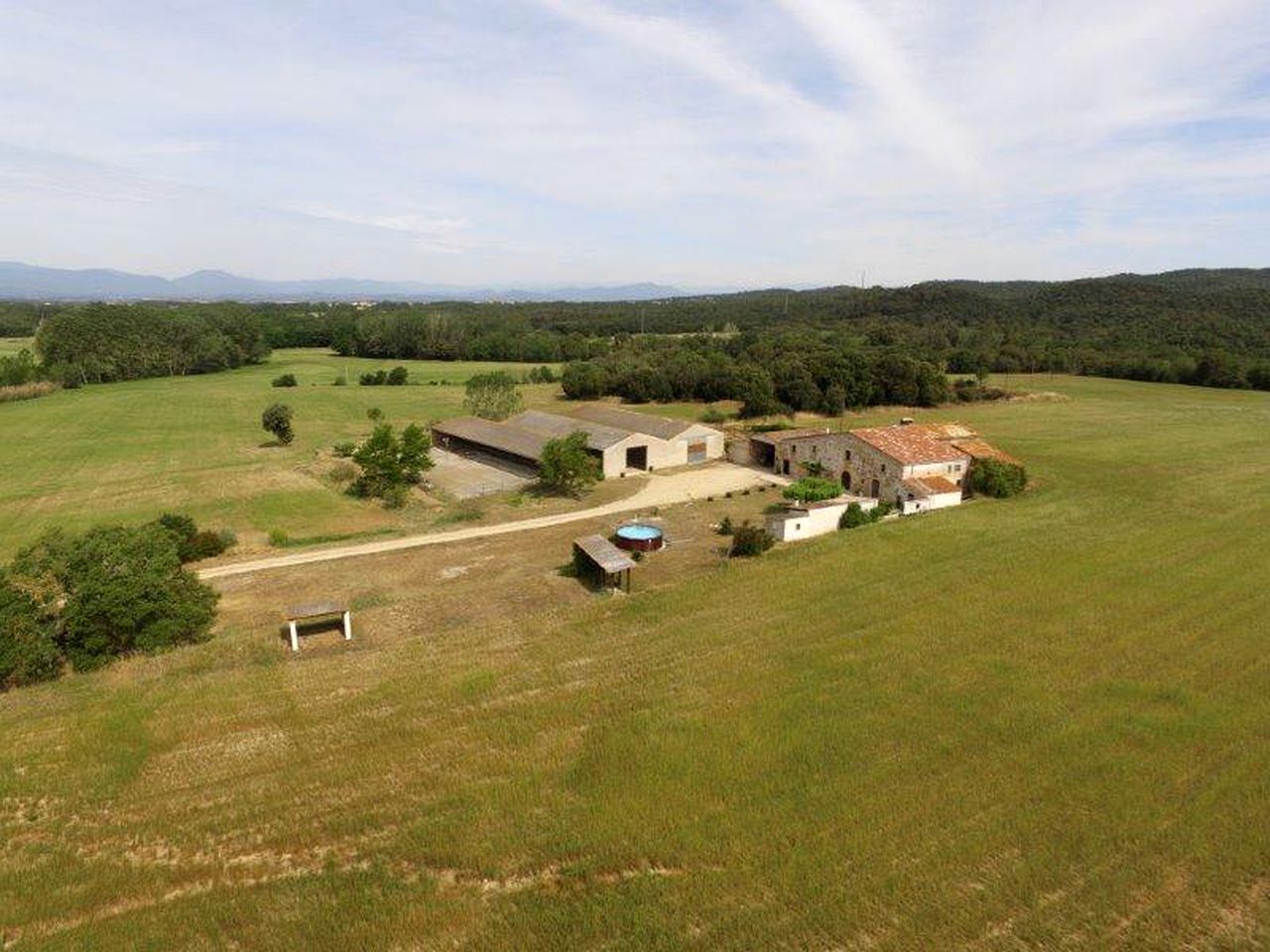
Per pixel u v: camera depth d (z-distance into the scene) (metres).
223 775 19.50
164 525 39.69
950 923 13.91
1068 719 20.89
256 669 25.80
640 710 22.03
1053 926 13.79
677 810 17.38
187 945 14.01
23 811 18.31
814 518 41.44
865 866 15.41
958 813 16.98
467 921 14.33
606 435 60.81
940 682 23.20
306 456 65.25
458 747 20.42
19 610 26.00
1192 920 13.92
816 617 28.61
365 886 15.38
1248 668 23.80
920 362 97.88
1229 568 32.84
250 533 44.16
